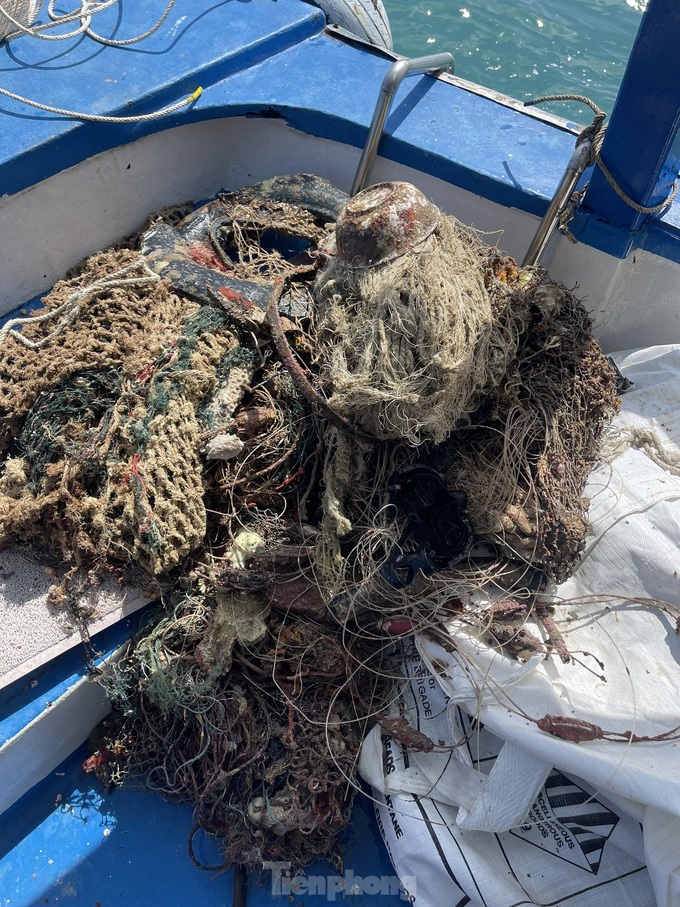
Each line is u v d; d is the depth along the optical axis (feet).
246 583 5.13
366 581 5.06
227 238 7.02
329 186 7.23
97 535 5.31
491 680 4.91
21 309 7.05
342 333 4.97
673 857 4.47
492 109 7.38
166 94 6.95
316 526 5.61
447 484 5.46
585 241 6.49
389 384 4.74
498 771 4.87
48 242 6.91
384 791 5.10
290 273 5.89
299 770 5.09
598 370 5.90
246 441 5.63
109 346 5.80
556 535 5.22
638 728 4.76
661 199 6.13
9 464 5.57
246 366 5.77
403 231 4.93
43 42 7.29
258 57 7.63
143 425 5.32
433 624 5.18
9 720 5.10
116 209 7.29
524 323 5.63
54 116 6.48
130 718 5.66
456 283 4.95
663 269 6.52
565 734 4.70
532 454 5.55
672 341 7.09
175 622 5.23
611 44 15.20
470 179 6.81
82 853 5.46
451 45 14.85
